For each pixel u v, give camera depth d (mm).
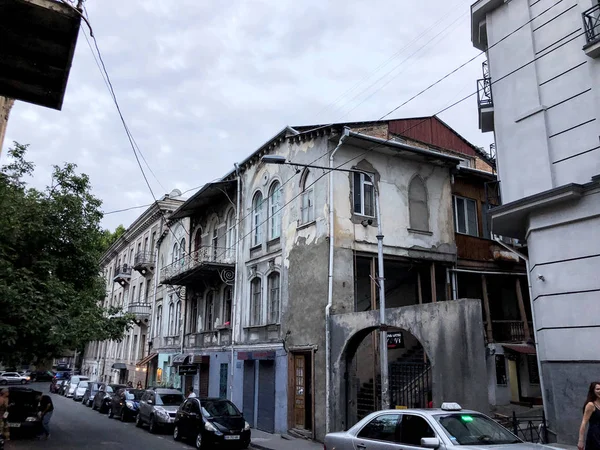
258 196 22969
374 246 18266
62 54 5348
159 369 32156
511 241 20562
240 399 21375
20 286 15977
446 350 12453
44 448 14891
